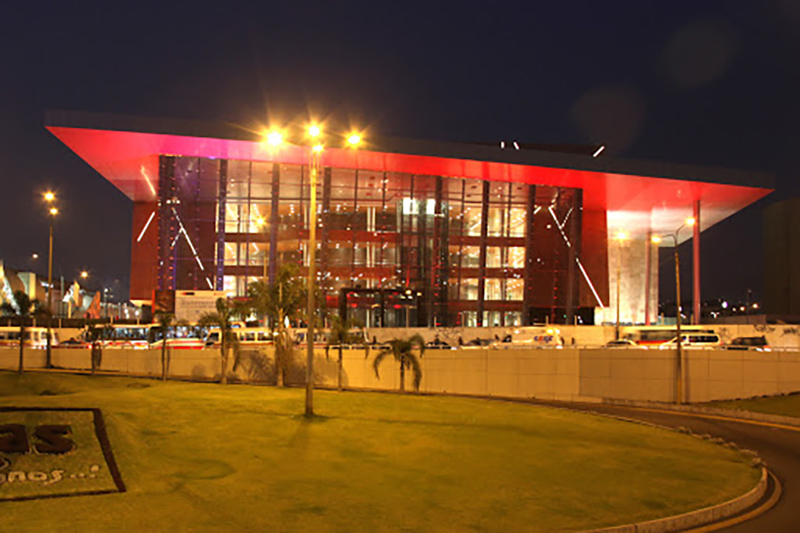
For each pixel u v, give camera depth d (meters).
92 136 66.44
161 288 73.88
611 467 17.23
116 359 48.25
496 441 20.61
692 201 89.19
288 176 77.88
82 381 39.16
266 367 44.50
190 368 46.41
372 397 31.86
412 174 79.94
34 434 15.14
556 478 15.76
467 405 30.56
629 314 121.81
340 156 72.75
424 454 18.27
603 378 40.53
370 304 75.81
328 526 11.53
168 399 25.33
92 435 15.80
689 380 39.22
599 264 97.00
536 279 82.50
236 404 25.55
